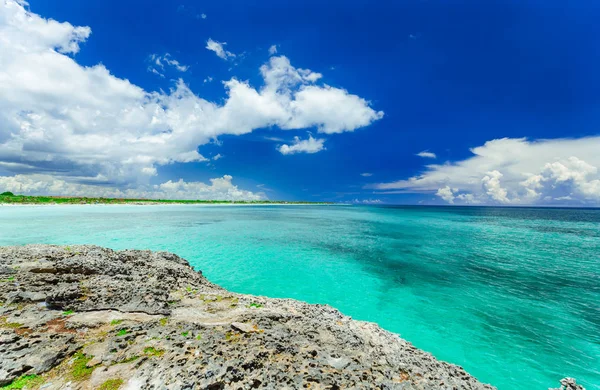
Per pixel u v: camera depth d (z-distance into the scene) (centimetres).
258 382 604
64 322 802
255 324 928
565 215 10419
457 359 1123
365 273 2223
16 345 654
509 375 1038
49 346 670
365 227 5394
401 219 7512
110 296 998
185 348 707
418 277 2141
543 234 4500
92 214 6725
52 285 1045
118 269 1314
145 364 624
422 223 6325
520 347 1212
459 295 1780
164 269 1455
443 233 4578
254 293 1762
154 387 552
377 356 843
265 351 728
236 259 2580
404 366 791
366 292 1814
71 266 1197
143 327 809
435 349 1189
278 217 7544
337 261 2586
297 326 980
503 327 1381
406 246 3375
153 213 7825
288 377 629
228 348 728
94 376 583
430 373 773
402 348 979
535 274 2227
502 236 4234
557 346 1209
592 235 4369
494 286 1950
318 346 834
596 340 1253
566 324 1395
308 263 2492
